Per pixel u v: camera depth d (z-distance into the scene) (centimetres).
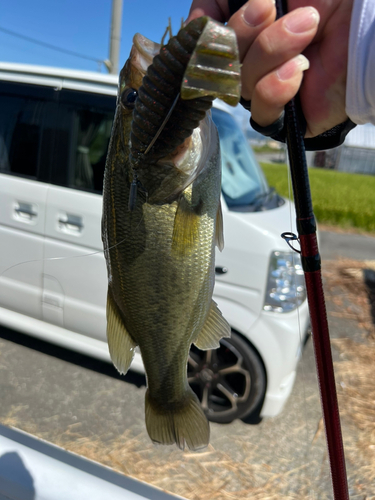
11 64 310
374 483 242
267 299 252
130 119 93
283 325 250
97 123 276
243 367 264
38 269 290
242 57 79
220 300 259
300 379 341
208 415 278
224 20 95
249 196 298
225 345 264
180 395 125
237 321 256
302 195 94
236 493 228
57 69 293
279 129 91
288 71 75
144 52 88
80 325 289
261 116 83
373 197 2148
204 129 97
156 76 67
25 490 116
